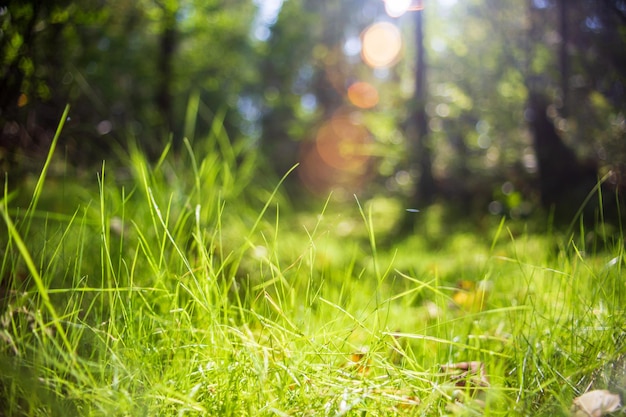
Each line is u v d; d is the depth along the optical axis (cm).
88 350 85
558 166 444
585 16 360
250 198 248
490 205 503
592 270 100
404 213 467
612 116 340
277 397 74
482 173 612
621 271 100
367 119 682
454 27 635
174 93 675
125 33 299
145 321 87
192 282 96
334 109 1262
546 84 467
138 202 130
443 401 78
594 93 368
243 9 834
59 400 71
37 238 115
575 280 100
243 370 78
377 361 80
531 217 404
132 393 71
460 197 618
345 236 321
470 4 568
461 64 644
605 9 337
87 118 226
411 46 767
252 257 145
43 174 77
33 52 161
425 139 654
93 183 177
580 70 374
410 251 281
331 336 87
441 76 697
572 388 78
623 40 337
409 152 657
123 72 466
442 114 657
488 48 567
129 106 404
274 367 78
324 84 1323
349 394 73
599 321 91
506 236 304
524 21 492
